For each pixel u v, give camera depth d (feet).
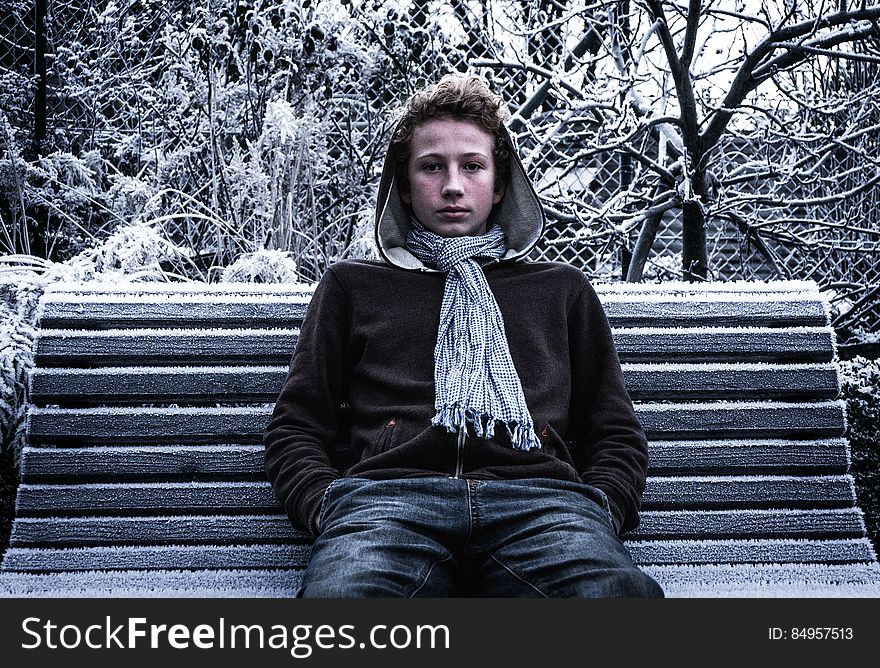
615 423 5.76
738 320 6.82
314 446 5.57
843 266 15.23
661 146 13.71
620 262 14.66
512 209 6.35
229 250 11.34
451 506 5.03
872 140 14.30
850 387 10.40
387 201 6.28
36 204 12.66
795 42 12.42
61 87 13.97
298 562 6.06
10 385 7.95
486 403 5.29
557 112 13.73
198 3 12.00
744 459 6.41
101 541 6.04
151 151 12.60
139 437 6.30
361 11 11.96
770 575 5.93
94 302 6.61
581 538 4.71
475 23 13.70
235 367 6.54
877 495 9.05
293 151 11.10
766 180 13.66
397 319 5.83
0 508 7.93
